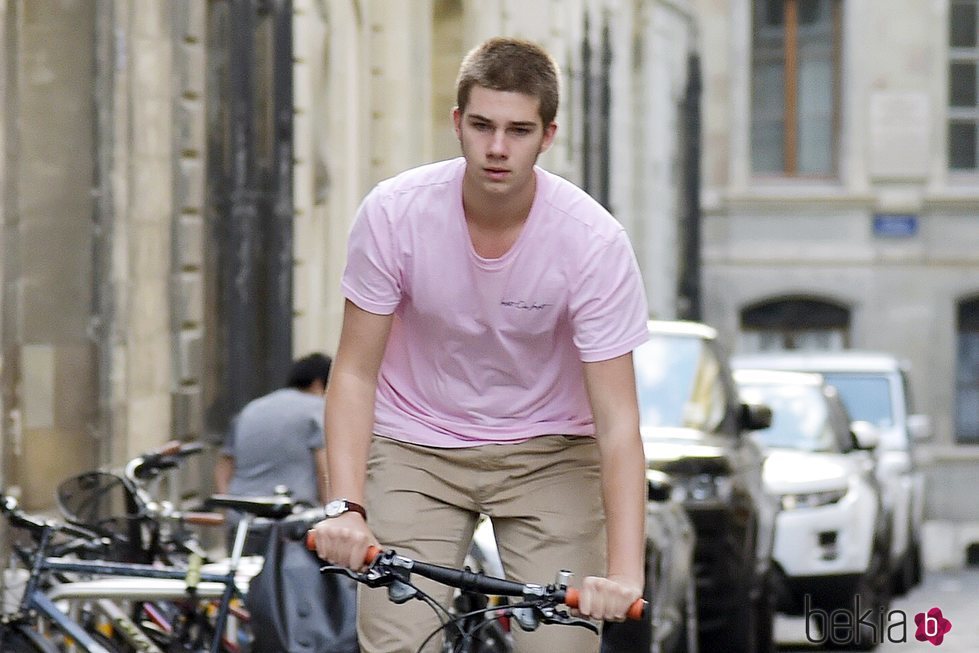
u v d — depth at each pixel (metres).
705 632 32.25
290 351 37.75
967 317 90.19
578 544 12.77
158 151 34.28
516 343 12.50
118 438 32.41
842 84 90.75
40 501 31.83
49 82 31.91
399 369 12.84
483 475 12.76
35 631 18.47
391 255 12.33
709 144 90.62
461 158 12.38
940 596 53.94
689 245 85.38
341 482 12.23
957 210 90.00
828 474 40.75
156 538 20.25
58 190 31.94
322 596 17.33
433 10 56.72
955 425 89.69
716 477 31.73
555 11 66.94
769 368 57.47
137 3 33.28
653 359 34.06
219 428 37.53
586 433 12.83
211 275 37.59
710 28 90.94
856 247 90.00
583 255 12.23
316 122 44.12
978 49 90.62
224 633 19.95
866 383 57.06
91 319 32.00
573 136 69.00
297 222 41.62
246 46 36.28
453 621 11.53
